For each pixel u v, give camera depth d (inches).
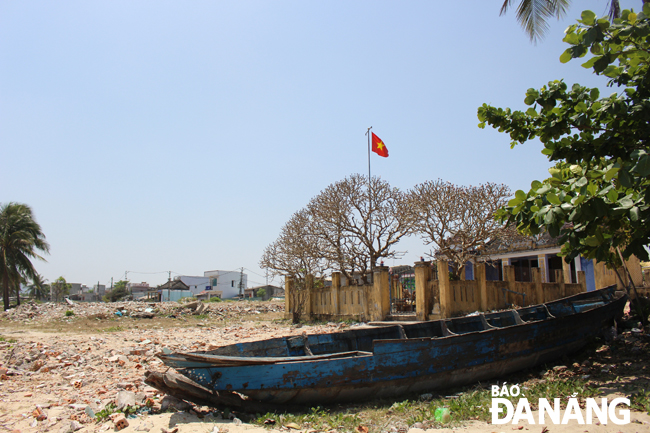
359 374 304.2
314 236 940.0
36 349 539.5
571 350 426.9
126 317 1022.4
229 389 280.7
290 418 272.8
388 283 722.8
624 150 303.4
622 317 511.8
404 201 914.1
